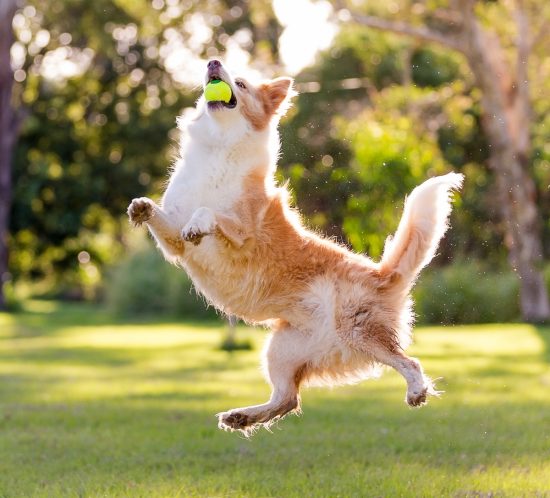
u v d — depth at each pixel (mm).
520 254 24984
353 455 7539
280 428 8914
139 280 33812
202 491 6285
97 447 8031
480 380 12688
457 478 6562
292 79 6414
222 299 6004
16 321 31453
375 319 5785
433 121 26766
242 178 6051
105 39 35344
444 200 5949
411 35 24125
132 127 39125
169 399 11312
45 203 39562
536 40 24781
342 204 14969
